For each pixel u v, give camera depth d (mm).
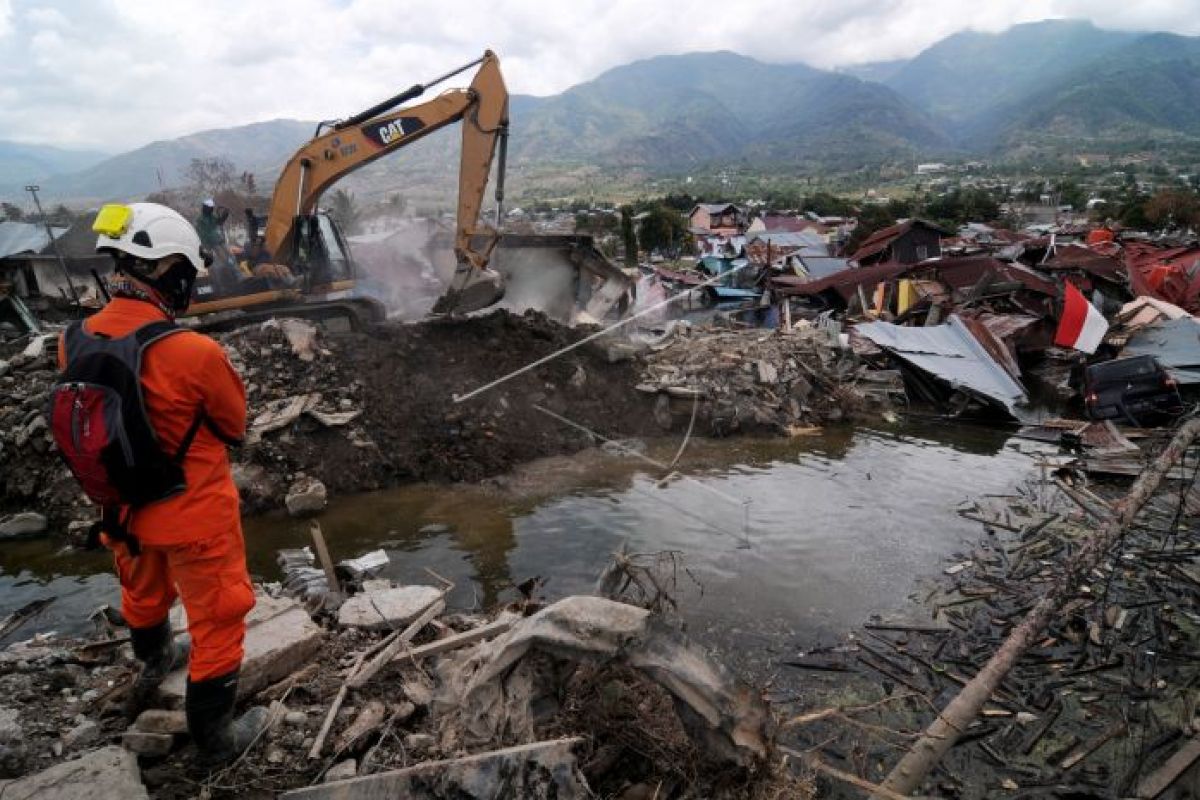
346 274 13289
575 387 11938
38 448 8367
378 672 4207
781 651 6027
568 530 8219
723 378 13281
